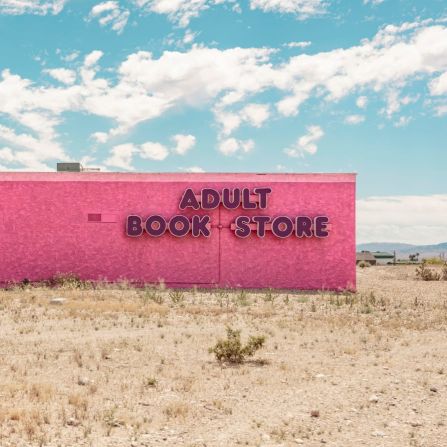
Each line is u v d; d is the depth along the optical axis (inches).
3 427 295.9
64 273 1194.6
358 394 380.2
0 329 609.9
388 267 1883.6
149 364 461.4
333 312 808.3
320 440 289.3
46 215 1205.7
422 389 394.3
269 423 316.8
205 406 347.9
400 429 308.5
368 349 541.0
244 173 1197.1
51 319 685.3
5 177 1210.0
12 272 1199.6
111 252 1198.9
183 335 595.2
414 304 903.1
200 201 1189.7
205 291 1117.7
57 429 295.6
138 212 1204.5
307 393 382.0
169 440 284.7
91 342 545.3
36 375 413.4
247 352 484.7
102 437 285.7
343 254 1176.8
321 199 1187.3
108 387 386.0
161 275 1192.8
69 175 1210.6
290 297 1015.6
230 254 1189.1
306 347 547.2
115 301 872.9
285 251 1184.2
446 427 312.2
